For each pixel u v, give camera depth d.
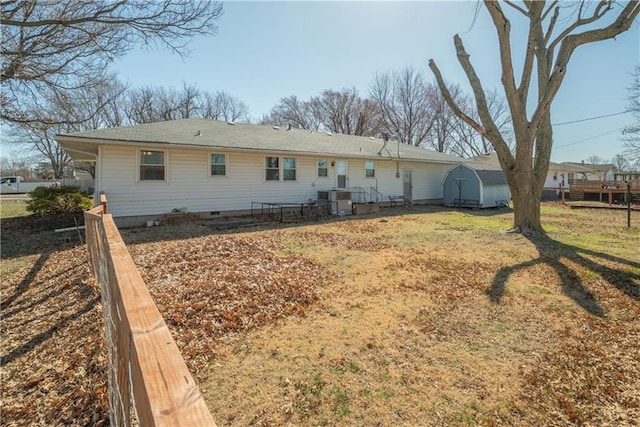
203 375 2.79
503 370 2.89
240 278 4.95
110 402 1.77
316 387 2.64
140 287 1.26
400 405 2.45
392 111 32.59
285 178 13.50
